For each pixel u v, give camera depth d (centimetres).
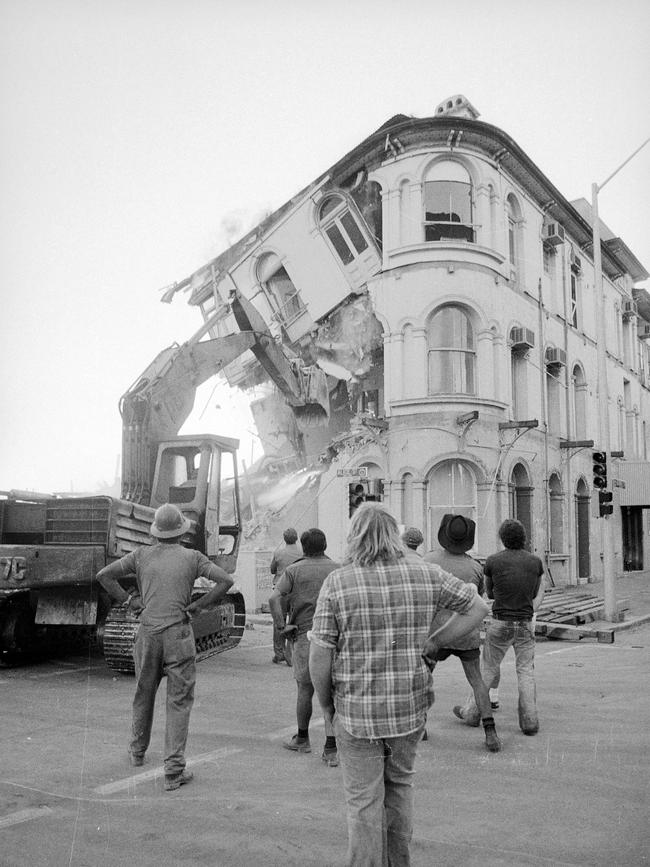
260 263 2467
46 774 536
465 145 2089
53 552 860
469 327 2078
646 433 3644
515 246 2316
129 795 493
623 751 602
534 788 512
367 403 2223
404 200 2089
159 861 393
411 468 1994
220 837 424
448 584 336
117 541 888
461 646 610
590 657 1134
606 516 1559
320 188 2292
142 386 1136
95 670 970
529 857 400
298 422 2141
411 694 319
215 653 1002
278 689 859
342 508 2109
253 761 572
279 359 1731
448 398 1994
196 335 1304
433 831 436
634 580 2859
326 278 2292
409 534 689
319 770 549
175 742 513
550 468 2362
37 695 809
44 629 1033
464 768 558
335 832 430
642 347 3759
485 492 1997
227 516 1136
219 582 540
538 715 732
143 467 1083
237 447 1148
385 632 319
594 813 465
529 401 2245
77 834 428
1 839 421
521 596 671
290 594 614
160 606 530
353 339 2225
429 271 2038
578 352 2711
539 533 2239
